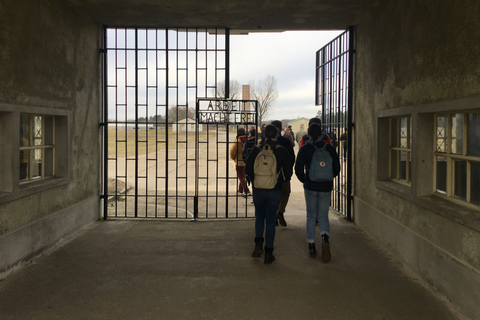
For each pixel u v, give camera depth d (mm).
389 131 5512
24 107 4398
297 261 4773
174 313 3398
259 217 4816
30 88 4535
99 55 6777
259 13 5887
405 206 4605
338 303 3592
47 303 3568
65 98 5504
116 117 6887
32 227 4676
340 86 7164
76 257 4867
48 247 5102
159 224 6633
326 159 4777
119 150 22734
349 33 6637
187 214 7480
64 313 3375
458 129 3793
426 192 4246
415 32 4258
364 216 6125
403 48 4598
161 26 6633
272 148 4645
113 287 3957
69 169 5637
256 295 3779
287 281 4133
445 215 3572
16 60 4230
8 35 4074
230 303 3604
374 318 3297
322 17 6078
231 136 30500
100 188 6996
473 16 3141
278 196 4672
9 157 4211
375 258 4859
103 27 6789
